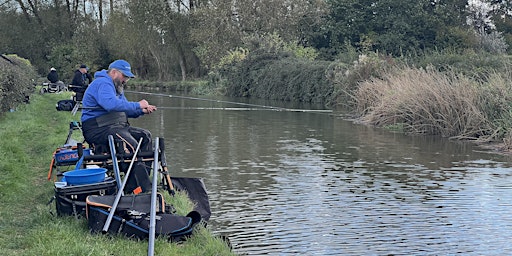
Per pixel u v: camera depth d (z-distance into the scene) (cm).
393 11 3919
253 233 714
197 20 4338
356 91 2372
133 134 719
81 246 484
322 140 1518
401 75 2077
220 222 756
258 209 821
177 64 4753
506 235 724
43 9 4956
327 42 4062
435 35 3881
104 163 664
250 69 3606
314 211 816
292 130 1722
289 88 3175
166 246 524
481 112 1627
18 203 676
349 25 3959
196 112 2294
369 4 4012
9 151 971
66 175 594
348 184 992
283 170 1098
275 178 1026
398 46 3781
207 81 4034
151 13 4409
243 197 888
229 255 555
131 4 4475
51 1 4969
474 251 664
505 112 1574
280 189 945
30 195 717
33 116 1638
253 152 1299
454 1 4100
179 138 1510
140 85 4822
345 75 2664
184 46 4541
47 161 948
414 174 1088
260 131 1684
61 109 1177
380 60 2581
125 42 4628
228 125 1828
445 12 3950
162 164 682
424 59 2609
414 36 3881
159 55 4747
